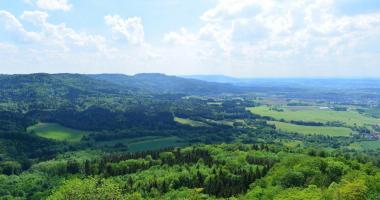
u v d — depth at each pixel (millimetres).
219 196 151000
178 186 172250
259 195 130125
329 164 151500
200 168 193125
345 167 150500
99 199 95625
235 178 169250
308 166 148500
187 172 183125
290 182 137125
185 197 150500
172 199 152750
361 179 124188
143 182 176125
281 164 167125
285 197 115125
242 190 152375
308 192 115062
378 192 114188
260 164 195750
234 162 197625
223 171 179750
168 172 191625
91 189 97375
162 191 166625
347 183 116875
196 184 169875
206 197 149000
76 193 96250
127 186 170625
